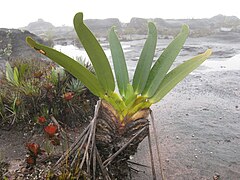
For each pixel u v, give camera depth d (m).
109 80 1.72
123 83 1.94
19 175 1.86
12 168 2.13
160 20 22.55
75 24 1.50
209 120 3.32
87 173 1.67
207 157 2.46
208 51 1.78
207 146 2.66
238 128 3.09
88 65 4.02
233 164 2.36
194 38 15.31
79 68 1.65
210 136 2.88
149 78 1.89
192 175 2.19
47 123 2.93
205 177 2.17
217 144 2.71
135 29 20.36
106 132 1.78
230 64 7.18
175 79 1.78
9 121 3.04
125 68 1.99
